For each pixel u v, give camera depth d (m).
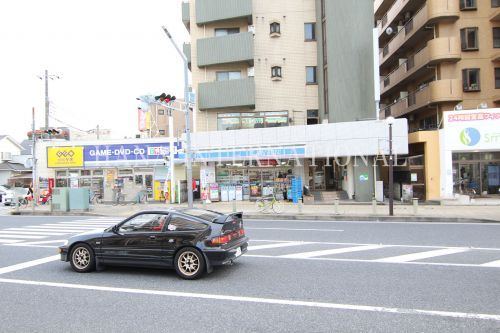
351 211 17.59
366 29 22.69
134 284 6.88
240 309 5.41
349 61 22.66
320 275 7.12
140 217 7.88
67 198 21.47
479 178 20.17
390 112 30.84
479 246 9.62
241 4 25.42
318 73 25.69
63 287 6.75
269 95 26.08
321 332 4.55
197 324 4.88
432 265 7.66
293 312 5.24
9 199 28.98
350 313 5.15
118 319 5.11
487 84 22.52
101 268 8.12
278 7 26.28
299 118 25.88
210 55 25.66
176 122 38.75
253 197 24.16
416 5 26.48
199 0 26.23
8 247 10.84
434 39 22.83
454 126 19.75
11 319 5.17
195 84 26.66
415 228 13.02
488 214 15.52
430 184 20.66
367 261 8.15
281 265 8.00
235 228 7.79
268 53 26.16
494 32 22.72
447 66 22.97
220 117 26.16
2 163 44.00
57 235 13.07
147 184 26.30
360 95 22.45
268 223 15.41
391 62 32.28
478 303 5.42
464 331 4.51
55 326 4.89
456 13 22.55
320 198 22.92
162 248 7.35
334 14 23.25
